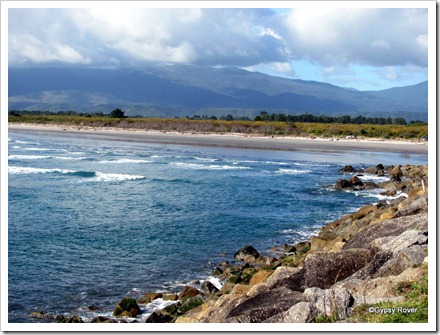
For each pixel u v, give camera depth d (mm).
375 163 64938
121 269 20719
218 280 19391
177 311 15961
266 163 62469
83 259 22000
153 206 33750
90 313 16328
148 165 57344
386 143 92500
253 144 90562
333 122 134000
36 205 33156
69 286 18734
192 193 39094
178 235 26344
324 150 81500
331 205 35469
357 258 13531
